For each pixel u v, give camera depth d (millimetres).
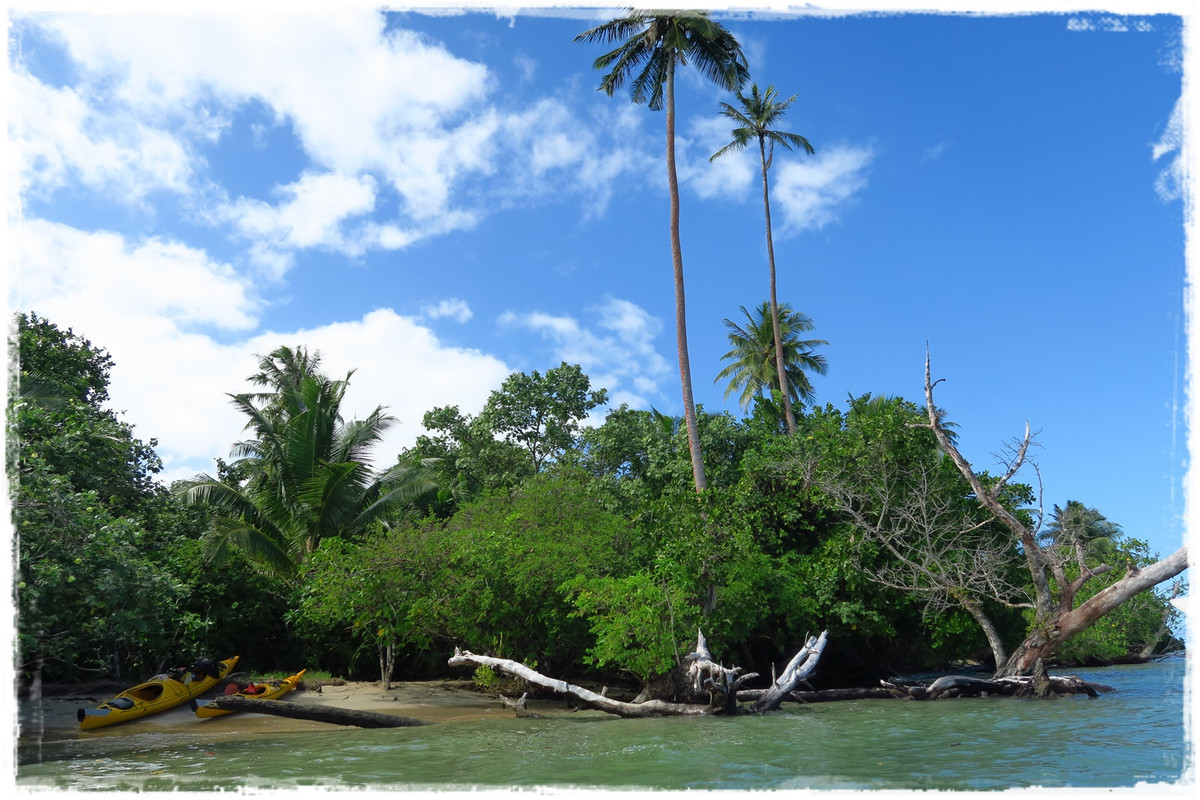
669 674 15586
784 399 32969
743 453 28531
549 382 36188
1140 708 14164
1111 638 28312
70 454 14250
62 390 18219
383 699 17562
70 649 12406
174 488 23781
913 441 21297
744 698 15656
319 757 9930
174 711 14945
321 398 26875
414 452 36062
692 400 22750
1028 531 16844
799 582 19875
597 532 18906
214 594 21828
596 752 10023
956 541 19453
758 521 21188
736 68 24531
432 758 9734
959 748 9977
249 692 15836
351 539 23781
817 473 21344
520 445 35844
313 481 24281
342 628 22266
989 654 30859
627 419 33188
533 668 17656
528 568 16719
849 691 17312
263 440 26781
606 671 19516
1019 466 16844
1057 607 16797
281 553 23609
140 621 11820
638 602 15336
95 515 12055
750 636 20828
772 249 35438
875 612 20031
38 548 10961
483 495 22438
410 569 17719
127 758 10055
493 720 14195
